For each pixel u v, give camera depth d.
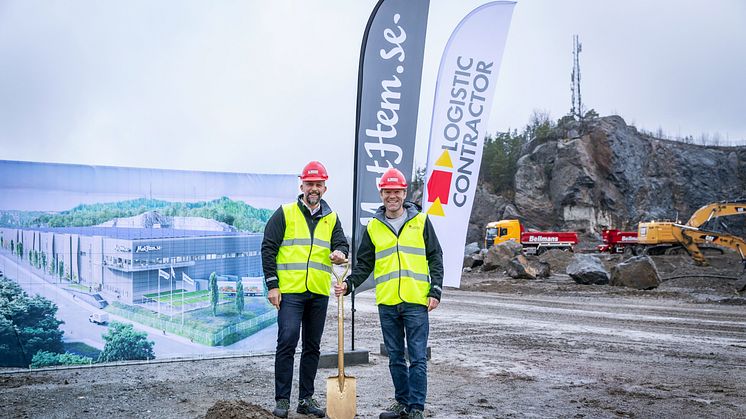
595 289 25.12
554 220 77.31
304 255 5.81
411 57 8.84
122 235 8.35
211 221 8.87
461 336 12.38
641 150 82.19
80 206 8.15
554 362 9.34
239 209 9.03
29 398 6.55
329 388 5.57
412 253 5.75
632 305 19.72
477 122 9.48
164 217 8.59
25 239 7.88
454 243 9.37
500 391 7.25
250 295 9.09
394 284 5.71
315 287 5.81
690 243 36.56
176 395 6.75
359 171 8.69
